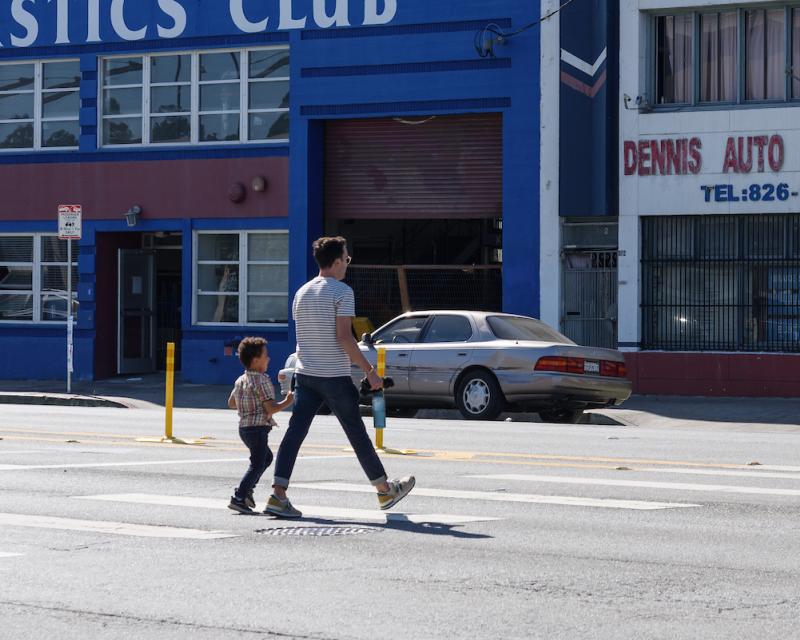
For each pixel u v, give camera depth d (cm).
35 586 1227
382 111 4684
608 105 4338
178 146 4994
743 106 4269
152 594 1195
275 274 4916
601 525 1587
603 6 4350
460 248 5144
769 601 1170
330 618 1103
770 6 4275
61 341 5153
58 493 1861
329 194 4834
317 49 4769
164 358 5409
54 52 5138
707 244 4306
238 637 1042
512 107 4506
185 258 4991
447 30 4597
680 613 1123
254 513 1684
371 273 4791
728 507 1730
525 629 1066
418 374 3494
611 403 3447
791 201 4188
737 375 4244
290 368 3544
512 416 3769
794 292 4206
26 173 5184
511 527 1573
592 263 4466
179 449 2523
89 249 5116
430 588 1221
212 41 4931
